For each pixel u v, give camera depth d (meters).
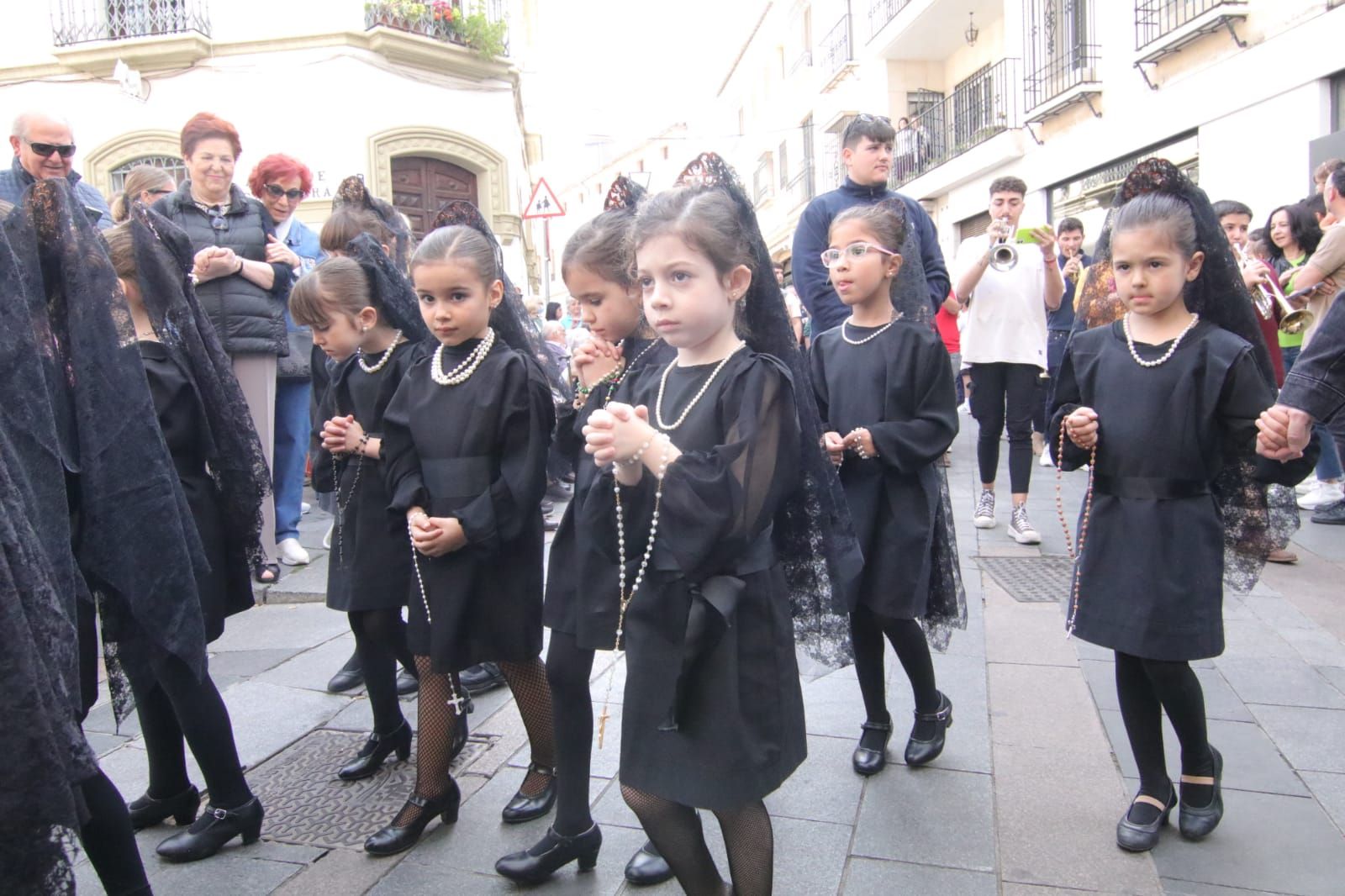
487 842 2.75
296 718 3.70
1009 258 5.19
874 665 3.06
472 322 2.74
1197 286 2.61
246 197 5.46
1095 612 2.64
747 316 2.19
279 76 12.34
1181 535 2.53
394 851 2.70
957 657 3.96
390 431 2.87
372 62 12.72
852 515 2.97
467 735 2.95
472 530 2.62
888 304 3.16
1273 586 4.77
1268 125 9.39
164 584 2.38
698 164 2.21
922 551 2.97
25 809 1.54
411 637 2.80
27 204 2.33
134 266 2.68
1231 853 2.56
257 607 5.11
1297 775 2.96
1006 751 3.16
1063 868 2.51
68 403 2.33
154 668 2.57
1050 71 13.24
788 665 2.08
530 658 2.80
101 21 12.02
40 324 2.25
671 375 2.14
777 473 1.97
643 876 2.52
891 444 2.91
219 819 2.72
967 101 16.77
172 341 2.73
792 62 25.70
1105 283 2.94
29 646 1.57
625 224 2.54
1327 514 6.00
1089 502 2.72
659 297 1.97
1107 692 3.58
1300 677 3.67
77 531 2.37
